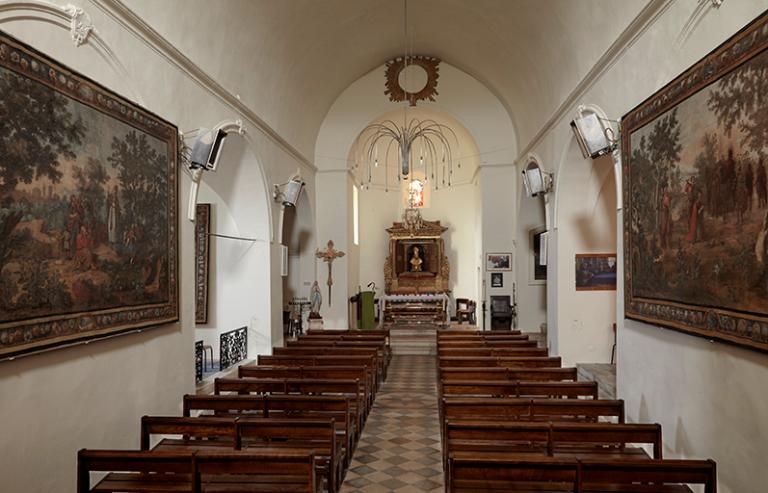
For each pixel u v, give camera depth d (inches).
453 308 799.1
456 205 796.0
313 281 629.6
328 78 571.5
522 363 330.6
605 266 422.3
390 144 813.9
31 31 174.9
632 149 256.5
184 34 286.7
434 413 345.7
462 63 604.4
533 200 588.4
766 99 156.0
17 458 162.9
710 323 188.1
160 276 249.8
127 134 222.4
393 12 508.7
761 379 163.5
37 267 169.6
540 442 200.2
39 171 170.9
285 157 501.0
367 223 792.9
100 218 203.5
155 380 247.4
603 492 166.1
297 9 408.8
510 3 415.2
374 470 248.7
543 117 478.6
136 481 175.6
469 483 175.9
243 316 444.8
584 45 345.4
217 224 448.1
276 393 266.5
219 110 336.2
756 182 161.6
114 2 216.1
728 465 181.5
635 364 261.9
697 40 204.4
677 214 211.9
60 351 182.7
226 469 153.9
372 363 359.6
